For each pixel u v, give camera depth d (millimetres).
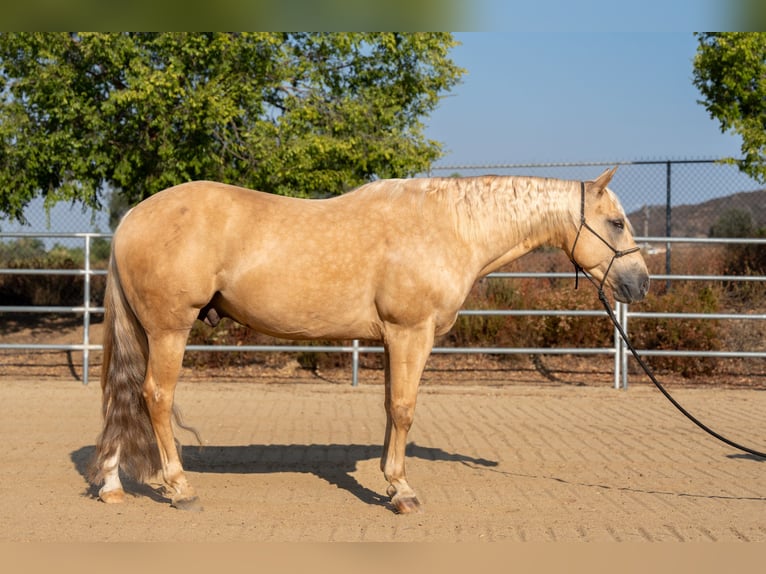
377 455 6383
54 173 11812
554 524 4543
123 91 10664
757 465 6176
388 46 12320
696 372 10883
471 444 6844
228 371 10859
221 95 10508
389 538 4246
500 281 11695
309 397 9289
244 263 4613
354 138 11672
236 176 11469
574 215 5078
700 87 12336
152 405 4680
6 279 13586
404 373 4773
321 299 4676
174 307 4570
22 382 9945
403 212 4816
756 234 14016
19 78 11219
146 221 4598
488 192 4980
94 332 12305
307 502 4992
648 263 13117
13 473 5570
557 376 10820
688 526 4535
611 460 6305
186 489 4750
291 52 12156
